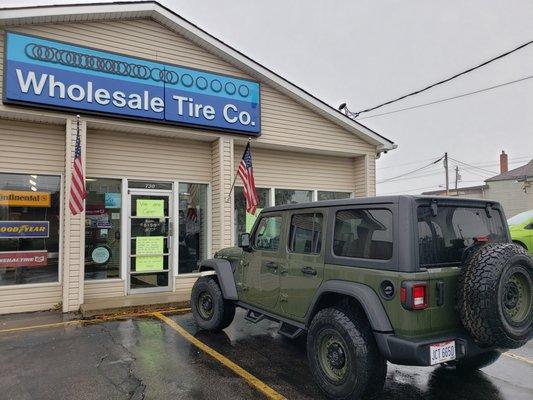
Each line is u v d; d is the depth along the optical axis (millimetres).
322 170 11227
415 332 3396
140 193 8805
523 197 30156
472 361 4625
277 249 4949
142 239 8773
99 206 8383
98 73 7773
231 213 9211
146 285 8750
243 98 9328
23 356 5059
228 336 5945
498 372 4660
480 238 3895
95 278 8250
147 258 8797
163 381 4297
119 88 7945
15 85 7012
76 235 7488
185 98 8617
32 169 7684
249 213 9609
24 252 7555
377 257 3738
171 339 5781
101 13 7762
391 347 3416
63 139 7977
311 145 10344
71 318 6980
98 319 6914
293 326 4656
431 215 3750
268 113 9789
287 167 10719
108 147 8500
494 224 4305
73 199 7227
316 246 4402
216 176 9352
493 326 3287
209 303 6137
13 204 7547
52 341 5672
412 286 3379
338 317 3787
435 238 3703
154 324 6594
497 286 3295
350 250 4008
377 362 3596
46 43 7324
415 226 3578
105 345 5488
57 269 7793
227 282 5754
